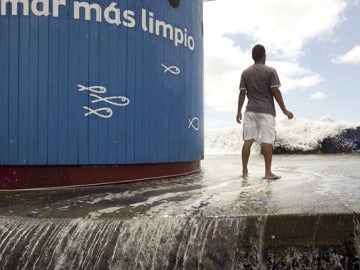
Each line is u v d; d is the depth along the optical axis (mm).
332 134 16281
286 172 7039
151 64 5617
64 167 5098
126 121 5402
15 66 4957
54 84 5039
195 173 6785
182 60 6156
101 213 3477
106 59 5250
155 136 5699
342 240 3285
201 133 7004
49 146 5012
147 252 3193
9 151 4941
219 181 5633
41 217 3371
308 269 3275
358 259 3277
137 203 3918
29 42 4973
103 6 5223
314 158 12320
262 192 4500
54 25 5031
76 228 3236
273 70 5992
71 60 5094
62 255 3211
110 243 3205
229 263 3225
